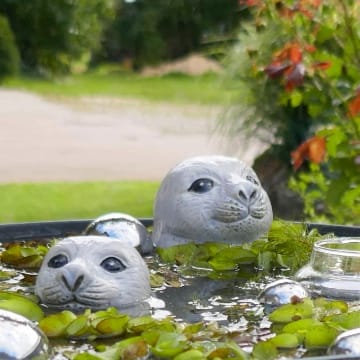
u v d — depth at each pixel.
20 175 12.51
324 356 1.83
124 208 10.32
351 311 2.28
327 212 5.84
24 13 14.81
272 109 6.59
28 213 9.96
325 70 4.52
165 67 32.62
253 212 2.92
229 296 2.57
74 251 2.47
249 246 2.97
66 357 2.00
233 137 6.89
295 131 6.57
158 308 2.44
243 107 6.79
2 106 21.73
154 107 23.78
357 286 2.48
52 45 15.12
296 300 2.35
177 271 2.87
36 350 1.92
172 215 2.96
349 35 4.52
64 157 14.13
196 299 2.53
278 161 6.66
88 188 11.43
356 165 4.56
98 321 2.16
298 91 5.00
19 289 2.65
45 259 2.51
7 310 2.15
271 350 1.99
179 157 14.35
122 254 2.48
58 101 23.88
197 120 20.02
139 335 2.15
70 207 10.32
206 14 29.94
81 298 2.39
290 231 3.05
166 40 32.34
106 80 31.05
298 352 2.04
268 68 4.16
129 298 2.43
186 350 1.97
